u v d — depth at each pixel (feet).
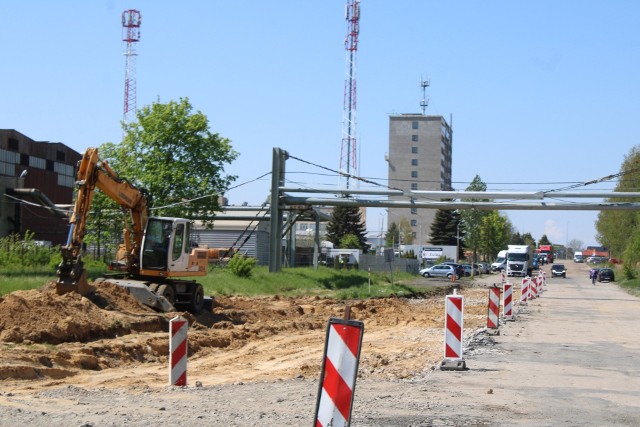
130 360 62.34
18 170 252.21
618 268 362.53
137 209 93.30
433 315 113.91
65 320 67.00
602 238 398.83
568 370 55.06
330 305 129.49
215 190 175.83
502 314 107.34
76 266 79.77
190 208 172.86
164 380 51.52
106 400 39.40
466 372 52.80
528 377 50.96
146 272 93.04
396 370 54.60
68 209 198.29
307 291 158.61
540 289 176.35
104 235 180.86
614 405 41.27
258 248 255.50
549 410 39.19
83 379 51.31
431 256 366.22
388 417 35.73
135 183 174.70
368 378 50.31
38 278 105.50
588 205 168.35
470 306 129.49
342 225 410.93
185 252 95.50
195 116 176.45
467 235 419.74
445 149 541.34
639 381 50.65
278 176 169.48
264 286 150.82
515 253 310.45
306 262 302.45
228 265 154.81
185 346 45.70
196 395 41.52
